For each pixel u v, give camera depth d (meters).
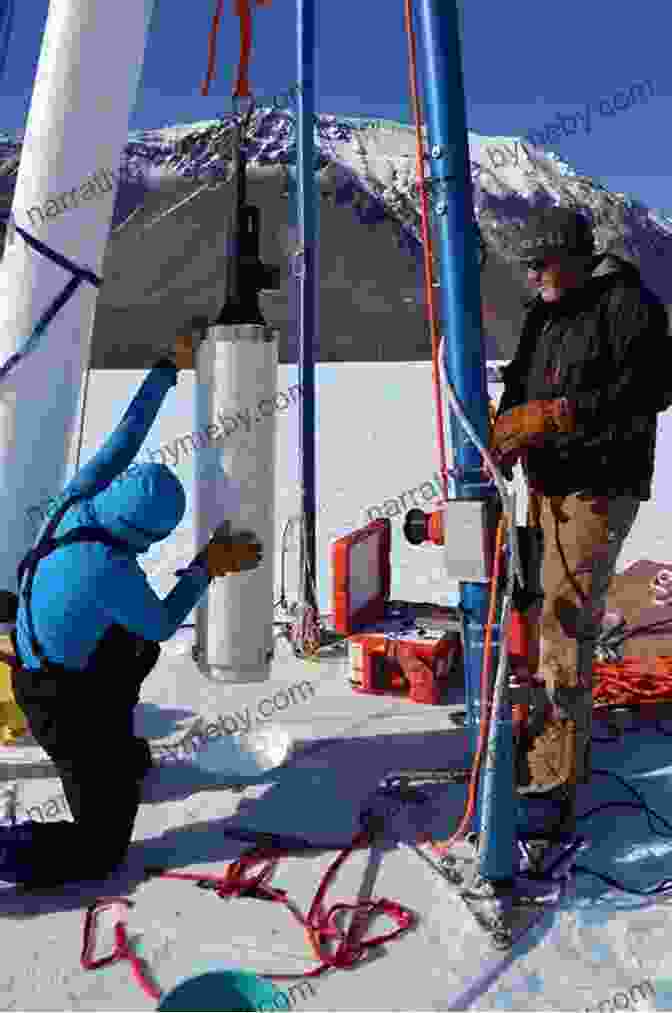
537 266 3.41
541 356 3.48
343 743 4.25
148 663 3.24
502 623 2.86
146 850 3.35
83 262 4.18
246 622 3.79
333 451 13.51
